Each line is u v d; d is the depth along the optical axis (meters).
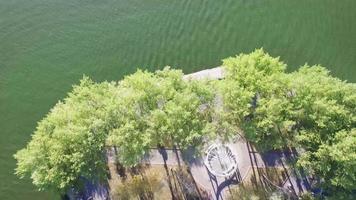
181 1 52.25
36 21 53.00
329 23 50.03
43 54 52.09
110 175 45.62
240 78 43.47
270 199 43.59
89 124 43.25
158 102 43.84
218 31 50.88
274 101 41.38
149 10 52.34
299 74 43.59
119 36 51.91
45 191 48.53
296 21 50.34
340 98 42.03
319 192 43.22
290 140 43.25
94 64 51.44
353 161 39.53
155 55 51.00
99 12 52.78
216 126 42.72
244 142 45.03
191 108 42.22
